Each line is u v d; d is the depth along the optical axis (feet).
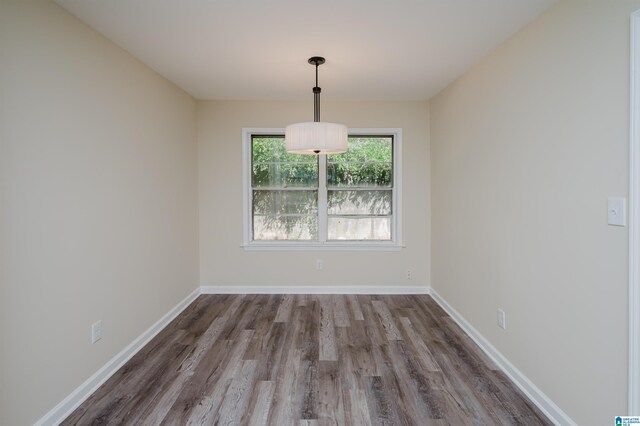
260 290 13.34
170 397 6.66
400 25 7.06
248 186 13.25
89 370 6.89
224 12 6.53
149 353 8.46
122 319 8.07
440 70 9.64
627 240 4.64
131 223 8.47
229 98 12.63
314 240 13.60
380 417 6.07
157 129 9.80
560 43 5.91
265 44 7.94
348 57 8.68
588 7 5.26
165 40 7.66
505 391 6.89
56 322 6.06
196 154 12.88
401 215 13.21
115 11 6.40
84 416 6.14
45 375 5.81
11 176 5.16
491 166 8.34
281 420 5.99
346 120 13.00
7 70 5.08
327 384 7.09
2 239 5.04
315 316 10.94
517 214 7.25
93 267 7.05
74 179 6.51
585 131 5.36
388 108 13.01
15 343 5.25
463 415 6.14
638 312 4.49
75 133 6.53
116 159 7.84
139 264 8.85
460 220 10.25
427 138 13.08
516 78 7.25
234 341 9.12
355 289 13.37
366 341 9.12
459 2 6.18
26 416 5.44
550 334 6.21
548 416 6.15
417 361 8.06
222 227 13.25
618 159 4.75
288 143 8.20
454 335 9.53
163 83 10.16
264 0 6.13
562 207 5.90
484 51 8.29
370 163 13.48
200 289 13.29
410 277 13.37
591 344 5.29
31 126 5.52
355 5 6.31
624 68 4.64
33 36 5.55
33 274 5.57
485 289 8.66
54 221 6.01
